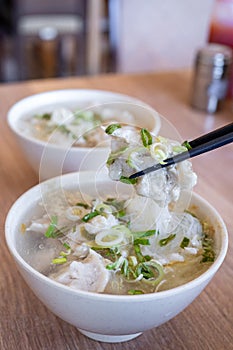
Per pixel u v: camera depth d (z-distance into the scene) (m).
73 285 0.25
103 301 0.22
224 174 0.44
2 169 0.43
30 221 0.30
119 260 0.26
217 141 0.26
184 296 0.23
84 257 0.27
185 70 0.71
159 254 0.27
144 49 0.88
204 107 0.57
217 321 0.28
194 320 0.28
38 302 0.29
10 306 0.29
